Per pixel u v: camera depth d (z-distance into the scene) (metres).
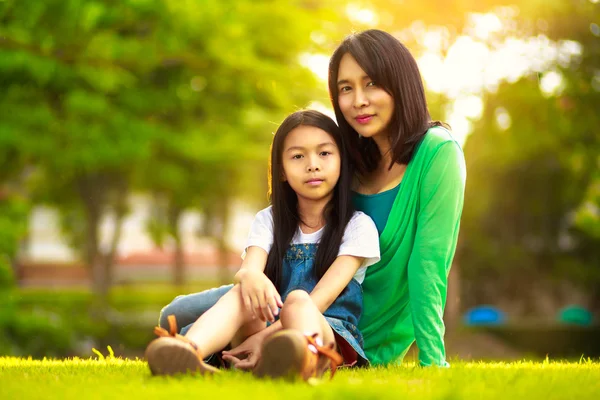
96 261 17.36
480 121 15.65
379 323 3.60
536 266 20.70
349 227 3.46
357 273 3.47
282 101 13.07
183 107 13.90
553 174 17.84
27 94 12.32
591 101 14.76
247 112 14.02
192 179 16.77
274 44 12.91
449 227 3.50
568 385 2.54
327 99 13.51
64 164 12.80
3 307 12.52
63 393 2.35
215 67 12.84
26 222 13.02
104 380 2.70
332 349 2.71
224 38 12.07
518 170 17.77
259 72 12.71
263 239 3.50
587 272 20.27
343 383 2.37
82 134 12.45
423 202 3.52
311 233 3.50
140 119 13.32
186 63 12.82
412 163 3.57
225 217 23.86
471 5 13.35
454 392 2.19
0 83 11.83
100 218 17.97
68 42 11.42
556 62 14.48
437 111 14.48
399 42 3.67
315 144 3.43
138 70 12.59
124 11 11.44
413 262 3.46
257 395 2.18
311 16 12.82
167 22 11.56
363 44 3.61
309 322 2.77
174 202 18.42
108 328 15.33
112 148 12.56
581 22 13.84
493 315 20.95
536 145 15.73
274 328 3.01
